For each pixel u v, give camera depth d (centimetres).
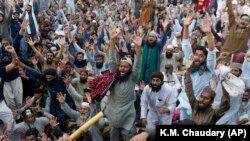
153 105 749
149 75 960
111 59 784
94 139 823
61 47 1129
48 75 913
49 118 849
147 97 750
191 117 716
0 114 846
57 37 1449
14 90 912
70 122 893
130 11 2198
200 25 1502
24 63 1108
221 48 1117
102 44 1430
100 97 764
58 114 898
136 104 883
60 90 917
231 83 680
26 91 996
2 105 858
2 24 1229
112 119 762
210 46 812
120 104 759
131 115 764
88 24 1888
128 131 757
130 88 756
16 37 1197
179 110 789
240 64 812
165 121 741
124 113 757
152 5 1938
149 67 961
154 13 1944
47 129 833
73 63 1209
